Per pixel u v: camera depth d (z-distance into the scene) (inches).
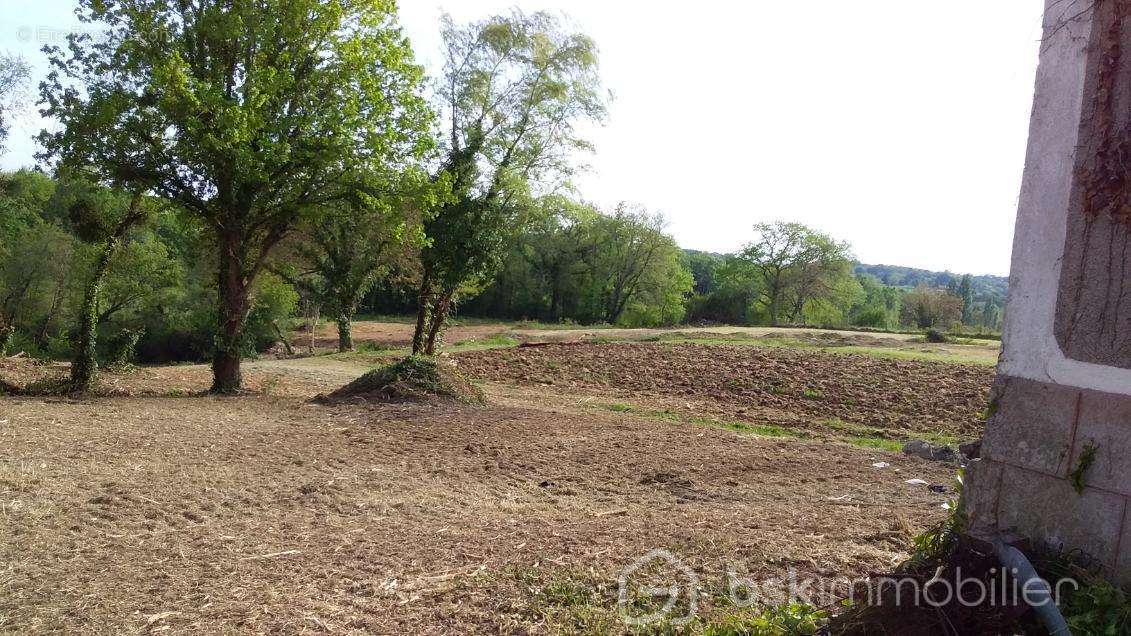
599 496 331.9
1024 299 170.1
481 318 2827.3
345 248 1218.0
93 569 221.0
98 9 606.9
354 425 492.7
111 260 682.8
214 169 625.9
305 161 651.5
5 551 230.1
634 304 2898.6
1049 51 168.7
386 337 1914.4
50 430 426.3
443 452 416.2
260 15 620.7
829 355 992.9
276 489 321.1
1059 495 159.8
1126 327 150.9
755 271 3019.2
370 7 681.6
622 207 2886.3
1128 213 150.1
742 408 739.4
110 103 581.0
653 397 813.9
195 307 1649.9
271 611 193.6
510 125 1061.8
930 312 2709.2
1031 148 170.9
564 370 966.4
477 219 1045.8
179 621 187.6
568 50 1046.4
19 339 1398.9
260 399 641.0
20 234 1445.6
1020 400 169.2
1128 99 152.6
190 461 366.3
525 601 195.9
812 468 400.8
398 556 235.6
